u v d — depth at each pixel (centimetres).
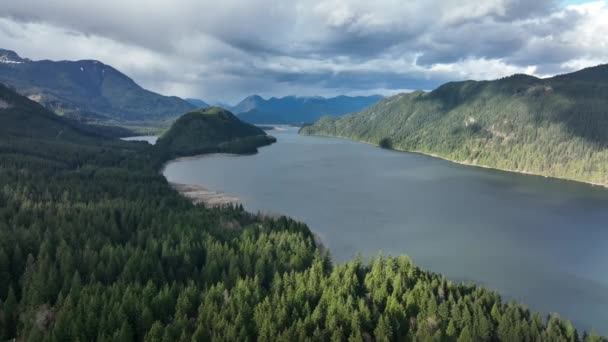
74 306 8644
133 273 10162
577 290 12256
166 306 8938
